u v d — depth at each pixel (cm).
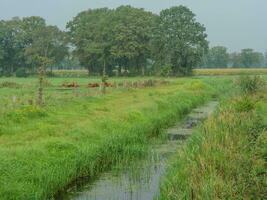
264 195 1324
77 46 13162
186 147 1964
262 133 1911
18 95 4662
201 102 5022
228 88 6475
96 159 2070
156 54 12150
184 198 1351
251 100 3291
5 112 2762
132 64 12638
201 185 1376
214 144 1786
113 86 6144
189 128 3200
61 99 3916
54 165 1805
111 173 2008
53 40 13975
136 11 12675
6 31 14188
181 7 12025
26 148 1942
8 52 14325
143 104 3809
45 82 6650
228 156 1659
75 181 1886
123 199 1670
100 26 12588
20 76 12556
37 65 13738
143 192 1747
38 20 14725
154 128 3072
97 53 12238
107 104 3812
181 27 11994
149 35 12206
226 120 2256
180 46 11856
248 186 1389
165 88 6256
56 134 2339
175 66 12075
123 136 2475
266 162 1590
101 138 2353
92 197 1695
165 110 3709
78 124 2641
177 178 1530
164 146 2547
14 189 1493
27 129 2442
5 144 2070
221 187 1361
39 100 3466
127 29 12062
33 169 1706
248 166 1550
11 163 1697
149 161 2198
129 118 3025
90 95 4444
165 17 12100
